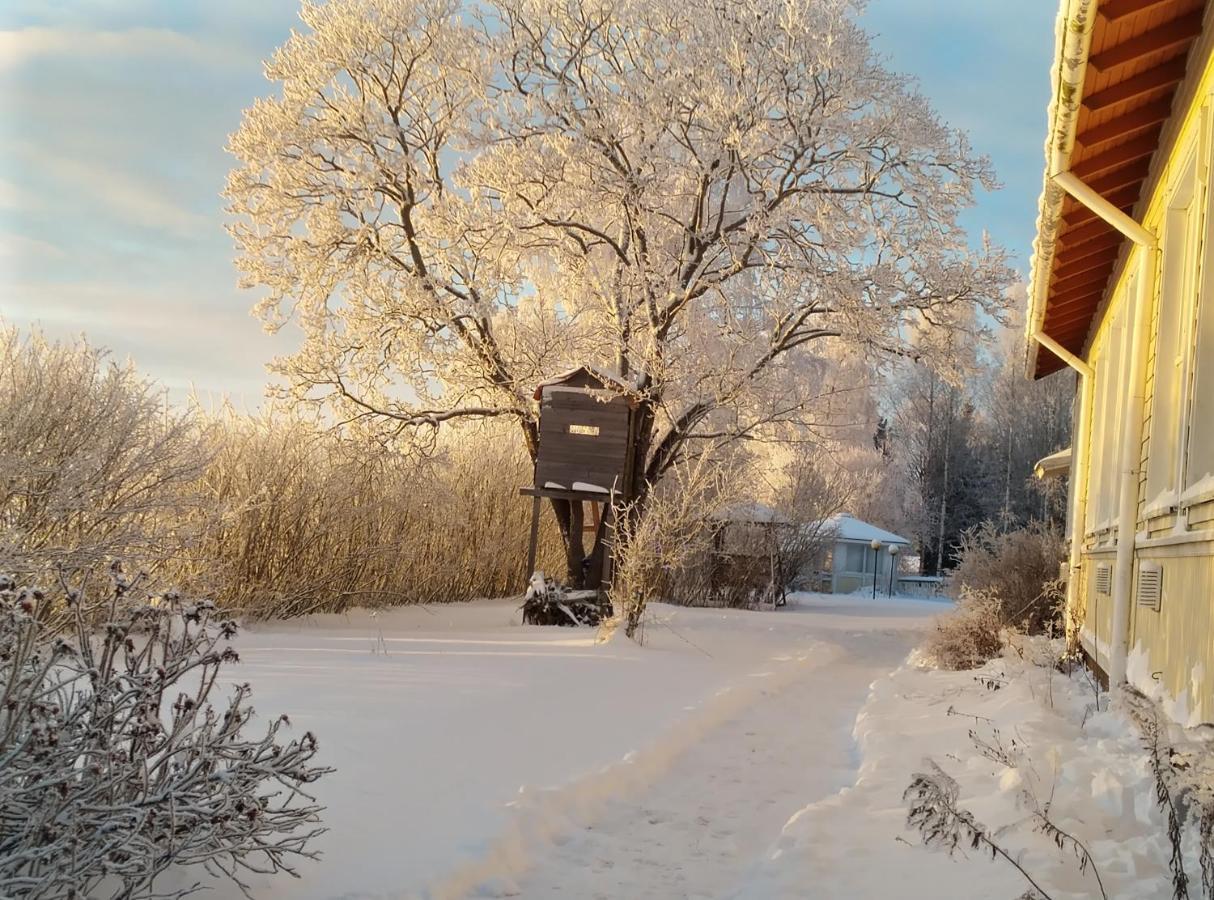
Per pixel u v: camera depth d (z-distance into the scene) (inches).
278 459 625.0
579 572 730.8
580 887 170.4
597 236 771.4
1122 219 264.1
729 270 722.2
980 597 522.0
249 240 726.5
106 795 130.0
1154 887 144.3
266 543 604.7
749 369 718.5
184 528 446.3
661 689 370.6
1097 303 426.9
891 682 405.7
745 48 699.4
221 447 567.5
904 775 230.4
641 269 716.0
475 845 173.3
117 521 415.2
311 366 723.4
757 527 1138.7
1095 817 181.8
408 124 747.4
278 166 713.0
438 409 786.8
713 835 202.2
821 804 205.5
